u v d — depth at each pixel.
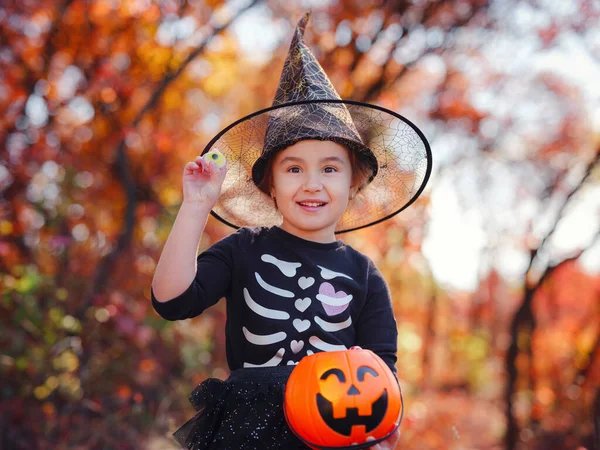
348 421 1.97
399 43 8.05
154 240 7.12
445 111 9.64
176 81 7.89
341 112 2.39
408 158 2.57
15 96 6.59
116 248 6.54
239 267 2.28
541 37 8.63
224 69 8.55
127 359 6.02
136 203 7.20
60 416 5.64
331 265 2.32
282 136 2.30
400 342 10.05
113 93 6.97
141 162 7.30
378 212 2.70
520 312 9.30
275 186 2.36
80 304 6.11
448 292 13.42
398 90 9.06
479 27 8.35
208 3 7.40
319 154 2.29
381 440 2.02
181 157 8.05
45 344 5.70
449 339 14.59
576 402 8.64
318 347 2.20
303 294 2.23
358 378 2.01
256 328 2.19
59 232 6.65
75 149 6.99
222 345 7.00
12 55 6.80
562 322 9.98
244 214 2.64
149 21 7.26
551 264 9.16
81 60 7.15
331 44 8.06
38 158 6.48
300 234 2.35
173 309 2.10
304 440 2.01
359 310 2.33
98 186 7.04
